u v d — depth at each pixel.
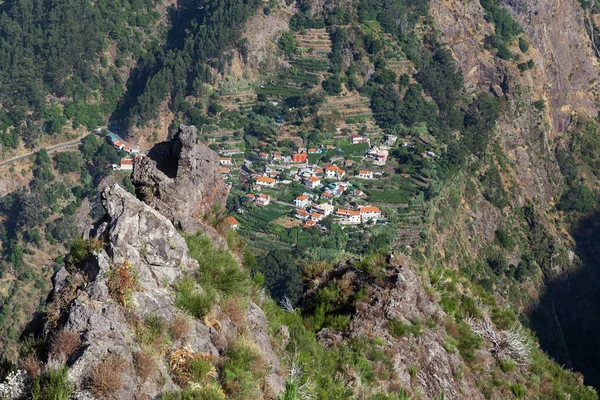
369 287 20.47
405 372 18.73
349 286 20.75
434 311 21.22
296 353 15.67
